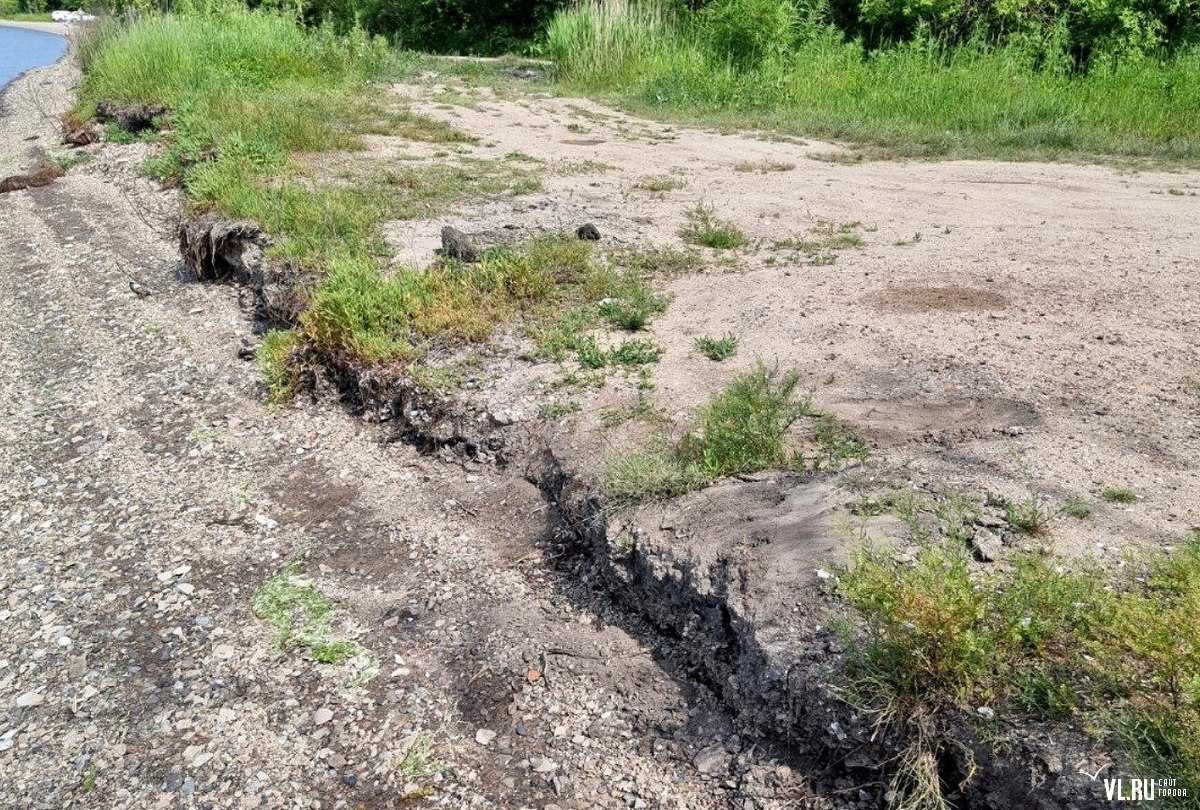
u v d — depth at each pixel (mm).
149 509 4988
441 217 7898
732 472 4004
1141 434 4070
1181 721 2473
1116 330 5230
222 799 3207
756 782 2938
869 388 4723
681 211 8328
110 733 3537
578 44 17562
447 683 3574
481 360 5430
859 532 3367
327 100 13516
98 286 8273
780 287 6227
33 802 3277
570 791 3064
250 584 4305
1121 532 3344
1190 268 6258
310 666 3748
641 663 3482
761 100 14133
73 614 4227
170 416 5973
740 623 3225
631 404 4789
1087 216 7973
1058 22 14625
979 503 3549
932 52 14469
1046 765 2543
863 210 8367
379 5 25406
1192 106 11836
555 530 4246
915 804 2668
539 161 10438
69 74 21469
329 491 4961
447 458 4977
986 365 4855
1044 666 2756
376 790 3176
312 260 6914
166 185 10469
